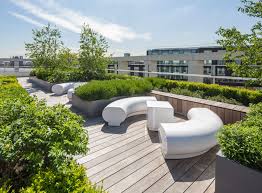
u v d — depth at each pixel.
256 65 3.15
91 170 2.81
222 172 2.11
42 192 1.27
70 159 1.71
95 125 4.69
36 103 2.40
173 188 2.45
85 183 1.44
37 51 11.49
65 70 11.42
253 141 2.02
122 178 2.64
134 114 5.40
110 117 4.65
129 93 6.16
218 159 2.13
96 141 3.79
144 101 5.45
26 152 1.64
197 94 5.99
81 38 10.83
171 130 3.03
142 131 4.33
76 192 1.32
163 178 2.65
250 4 3.09
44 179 1.41
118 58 11.71
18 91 4.06
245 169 1.94
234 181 2.03
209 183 2.55
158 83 7.25
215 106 4.65
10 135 1.67
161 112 4.27
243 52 3.33
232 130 2.22
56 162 1.50
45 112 2.06
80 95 5.57
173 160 3.10
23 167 1.72
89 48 10.80
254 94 4.93
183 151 2.97
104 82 6.34
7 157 1.56
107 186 2.47
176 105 5.68
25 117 1.94
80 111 5.76
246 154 1.96
